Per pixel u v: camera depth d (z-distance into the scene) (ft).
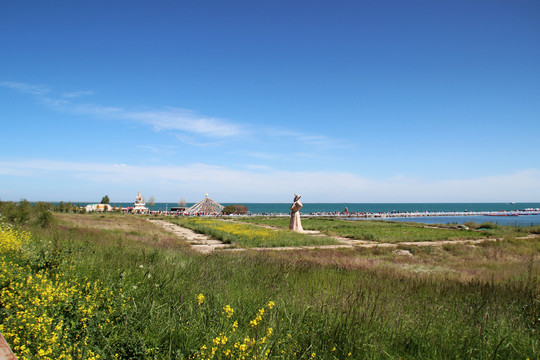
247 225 162.81
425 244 92.58
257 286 23.32
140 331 14.10
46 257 23.57
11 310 13.42
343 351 13.57
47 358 10.30
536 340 16.16
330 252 71.82
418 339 15.58
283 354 12.63
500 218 406.82
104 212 298.35
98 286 18.53
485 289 26.17
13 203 93.25
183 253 46.73
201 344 13.34
